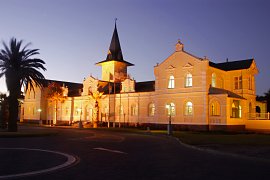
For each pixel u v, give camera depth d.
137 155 17.48
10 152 18.27
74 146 22.12
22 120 82.88
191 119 47.25
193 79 47.59
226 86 51.25
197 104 46.72
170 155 17.64
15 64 38.06
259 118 46.88
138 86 60.50
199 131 44.25
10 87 37.50
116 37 73.38
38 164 13.80
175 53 50.47
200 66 46.91
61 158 15.76
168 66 51.16
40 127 57.81
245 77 49.62
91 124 62.09
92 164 13.96
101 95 60.72
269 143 23.55
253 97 51.31
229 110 44.38
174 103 49.75
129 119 57.41
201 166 13.71
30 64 38.78
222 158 16.50
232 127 44.69
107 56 73.56
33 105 79.62
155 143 26.03
